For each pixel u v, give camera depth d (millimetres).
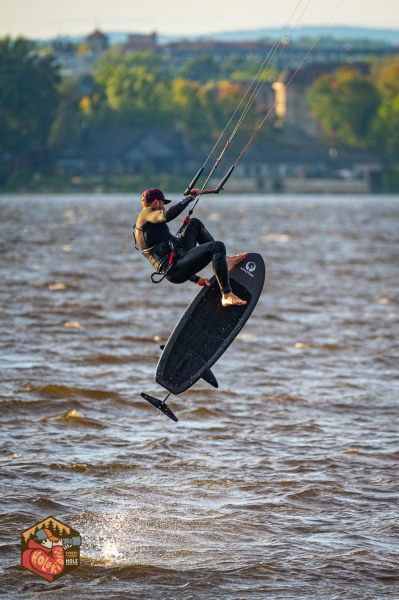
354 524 54156
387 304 140625
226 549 50750
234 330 56375
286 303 139125
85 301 134000
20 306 127000
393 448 67812
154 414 76312
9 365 90625
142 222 54281
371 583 47188
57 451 65812
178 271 54375
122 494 58219
